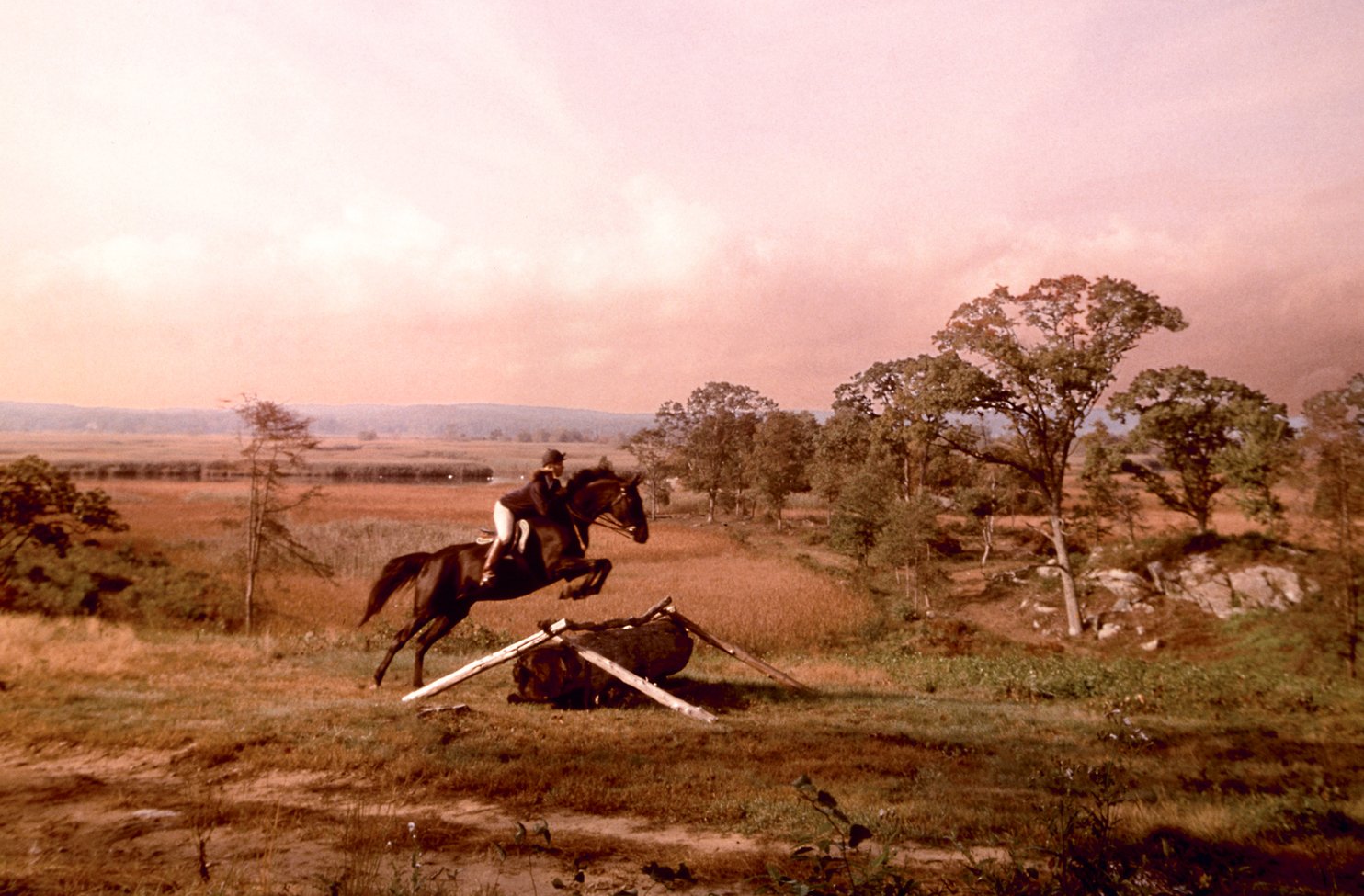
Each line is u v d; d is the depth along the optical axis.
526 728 12.11
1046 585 39.06
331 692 14.38
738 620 30.73
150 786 8.70
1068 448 34.12
